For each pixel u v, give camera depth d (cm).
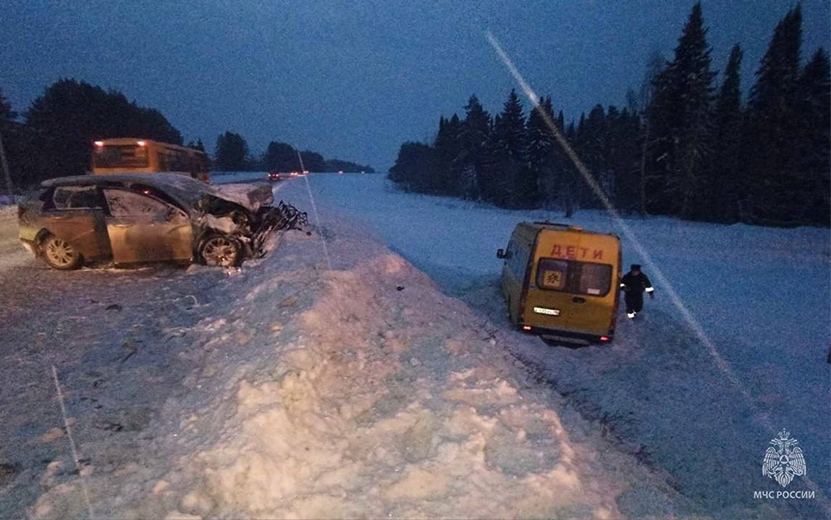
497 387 452
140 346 558
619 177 4516
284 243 947
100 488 318
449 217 3912
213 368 471
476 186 6250
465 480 329
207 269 904
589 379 786
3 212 2064
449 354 540
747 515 456
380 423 390
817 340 1104
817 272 2011
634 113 4894
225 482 306
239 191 1054
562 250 983
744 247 2580
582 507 329
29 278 857
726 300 1487
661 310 1264
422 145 8844
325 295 592
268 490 307
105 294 762
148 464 341
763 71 3759
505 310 1222
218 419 366
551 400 538
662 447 588
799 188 3584
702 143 3662
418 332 606
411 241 2469
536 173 5362
